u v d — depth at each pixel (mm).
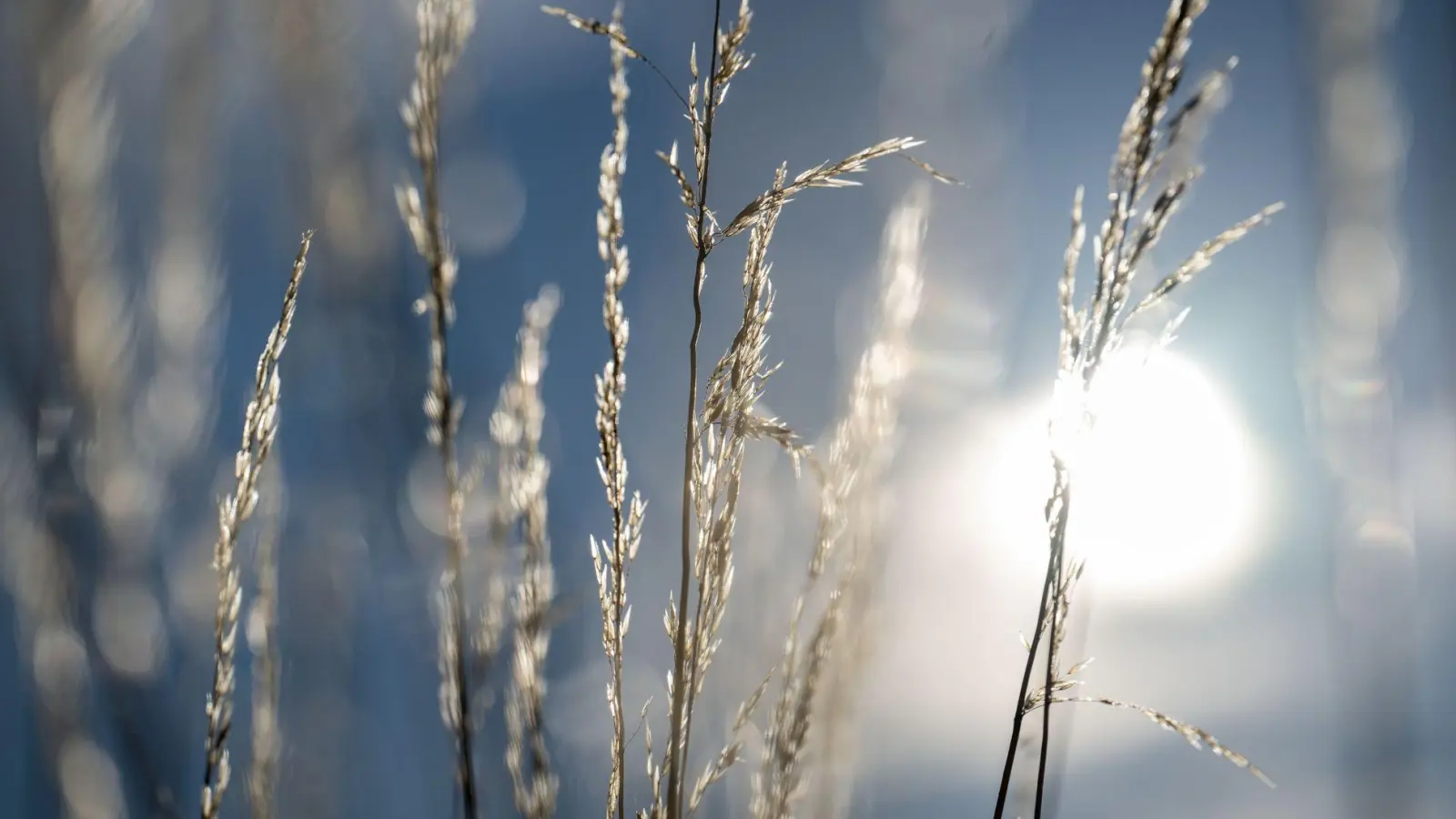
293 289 591
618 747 579
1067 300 581
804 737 621
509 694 652
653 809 576
